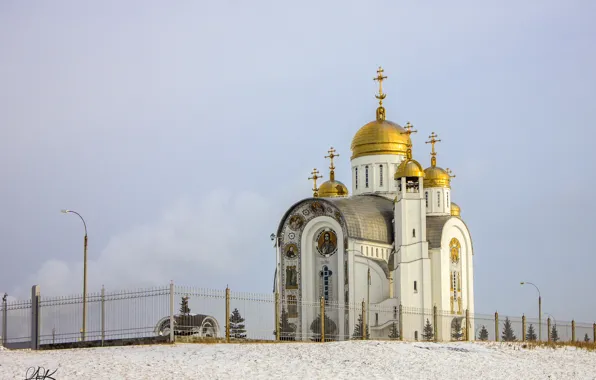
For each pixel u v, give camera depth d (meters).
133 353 51.25
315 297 119.19
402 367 52.03
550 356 63.47
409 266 116.19
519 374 53.50
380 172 129.88
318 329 115.44
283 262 121.44
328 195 134.50
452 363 55.28
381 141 130.12
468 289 125.62
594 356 66.19
